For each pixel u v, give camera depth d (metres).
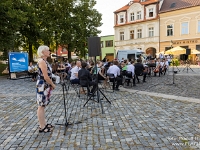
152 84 11.51
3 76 18.00
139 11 35.06
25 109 6.13
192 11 28.81
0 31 18.30
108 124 4.64
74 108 6.16
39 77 4.02
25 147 3.54
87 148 3.45
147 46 34.22
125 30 37.12
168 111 5.67
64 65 15.77
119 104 6.61
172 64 12.23
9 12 16.98
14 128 4.47
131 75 10.62
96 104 6.66
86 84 7.62
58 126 4.55
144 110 5.82
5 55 20.69
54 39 25.53
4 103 7.00
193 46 29.25
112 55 41.91
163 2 33.81
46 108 6.16
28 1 23.97
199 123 4.62
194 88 9.68
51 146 3.55
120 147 3.47
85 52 28.66
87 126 4.53
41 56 3.93
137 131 4.18
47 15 24.14
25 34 22.97
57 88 10.34
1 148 3.51
